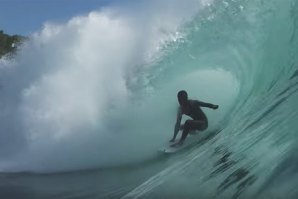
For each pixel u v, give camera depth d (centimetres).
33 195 848
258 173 714
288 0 927
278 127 766
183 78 1088
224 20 1035
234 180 727
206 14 1073
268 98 856
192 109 947
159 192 771
